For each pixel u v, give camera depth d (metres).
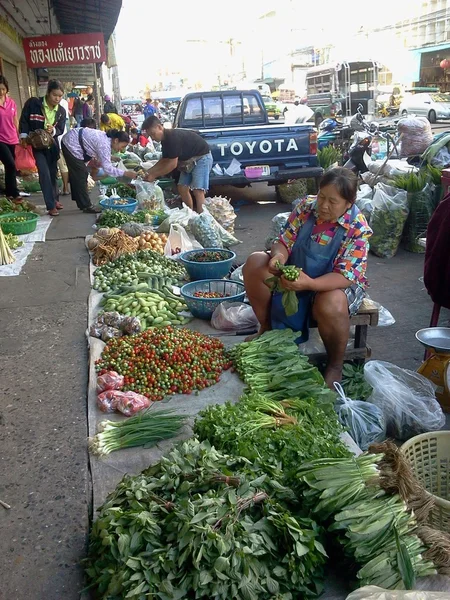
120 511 1.85
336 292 3.22
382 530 1.80
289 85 48.41
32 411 3.04
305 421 2.49
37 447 2.73
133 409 2.89
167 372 3.09
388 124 15.42
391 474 1.95
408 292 5.53
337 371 3.41
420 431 3.18
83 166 8.01
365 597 1.53
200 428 2.39
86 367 3.52
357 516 1.82
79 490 2.42
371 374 3.30
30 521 2.25
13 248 6.35
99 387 3.11
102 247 5.67
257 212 9.38
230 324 3.87
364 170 10.03
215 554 1.68
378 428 3.03
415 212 6.66
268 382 2.98
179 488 1.95
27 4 11.66
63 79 16.09
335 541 1.91
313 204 3.35
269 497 1.90
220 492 1.87
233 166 8.97
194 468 2.02
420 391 3.37
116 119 15.32
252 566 1.70
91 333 3.86
